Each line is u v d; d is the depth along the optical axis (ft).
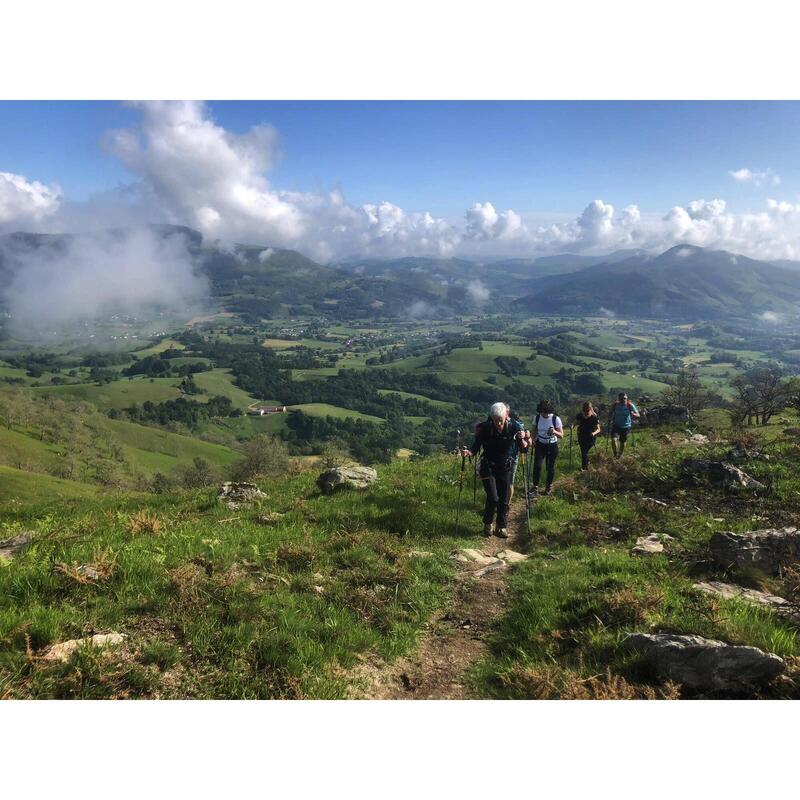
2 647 16.89
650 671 18.48
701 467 47.44
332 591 25.48
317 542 32.12
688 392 198.39
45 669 16.24
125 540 30.27
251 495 46.26
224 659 18.24
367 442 654.94
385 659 20.72
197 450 549.95
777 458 50.16
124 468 438.81
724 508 40.19
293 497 46.26
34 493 244.42
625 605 22.49
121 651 17.85
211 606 21.43
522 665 19.88
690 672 17.62
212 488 53.36
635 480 49.24
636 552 31.81
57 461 385.29
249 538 31.68
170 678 17.15
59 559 24.77
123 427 536.42
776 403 142.31
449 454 76.33
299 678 17.71
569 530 37.37
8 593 20.59
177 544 28.91
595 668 19.17
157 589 22.44
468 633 23.70
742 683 17.21
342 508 40.52
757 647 18.88
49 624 18.08
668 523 37.47
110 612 20.18
